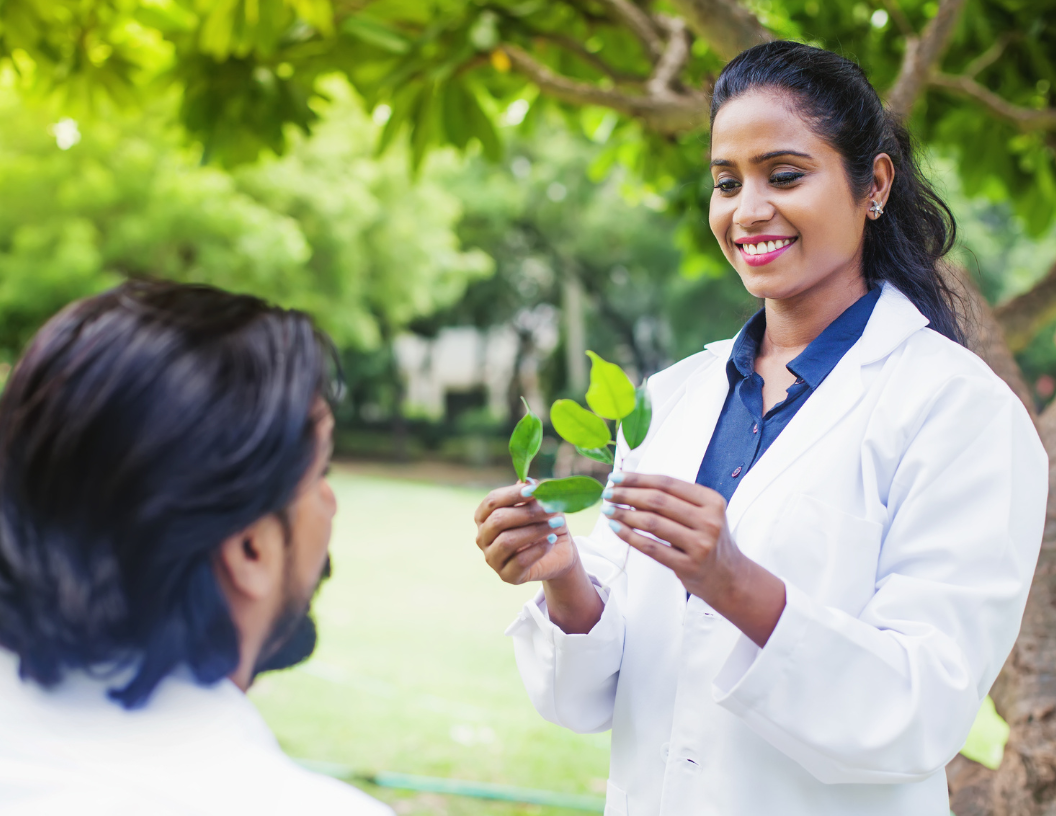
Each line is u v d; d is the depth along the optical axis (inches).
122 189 490.6
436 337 941.8
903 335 47.4
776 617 38.6
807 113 46.1
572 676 50.6
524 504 41.8
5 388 25.1
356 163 595.5
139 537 23.2
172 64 118.7
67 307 26.1
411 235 641.6
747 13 86.0
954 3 89.5
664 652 49.3
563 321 911.0
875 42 127.5
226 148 122.2
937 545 41.7
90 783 23.2
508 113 153.3
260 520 26.0
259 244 507.8
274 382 25.2
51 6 109.3
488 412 965.2
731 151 47.3
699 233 152.0
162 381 23.7
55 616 23.5
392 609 265.3
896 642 39.6
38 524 23.6
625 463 57.6
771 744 41.4
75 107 121.4
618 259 793.6
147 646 24.1
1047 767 68.6
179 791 23.4
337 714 171.2
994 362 77.5
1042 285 99.8
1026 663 72.5
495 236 810.2
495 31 104.7
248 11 101.3
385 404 960.9
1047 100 129.0
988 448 42.6
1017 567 41.4
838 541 42.8
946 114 134.5
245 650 27.6
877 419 45.1
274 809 23.5
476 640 230.7
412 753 151.3
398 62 108.6
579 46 110.0
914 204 53.0
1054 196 136.0
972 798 76.1
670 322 743.7
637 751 49.1
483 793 133.0
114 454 23.1
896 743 38.1
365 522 451.2
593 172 153.9
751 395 51.5
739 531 45.8
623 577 54.0
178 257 527.2
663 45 116.5
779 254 47.0
